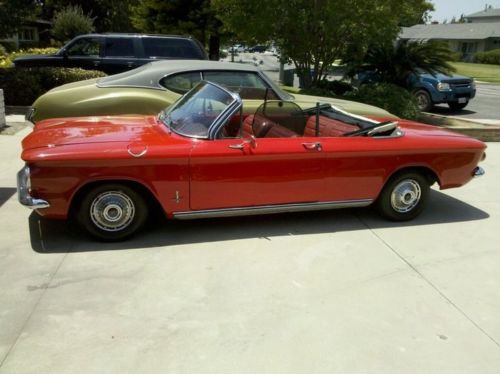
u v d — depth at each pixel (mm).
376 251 4457
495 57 58906
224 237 4617
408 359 2977
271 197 4629
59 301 3441
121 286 3676
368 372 2846
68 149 4109
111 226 4355
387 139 4895
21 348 2930
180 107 5047
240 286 3742
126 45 11945
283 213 5316
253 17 11250
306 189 4707
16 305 3373
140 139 4395
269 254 4301
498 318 3465
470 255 4461
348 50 11727
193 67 7051
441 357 3012
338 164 4723
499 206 5859
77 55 12117
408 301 3629
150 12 23531
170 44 11945
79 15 27906
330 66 12539
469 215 5508
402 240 4730
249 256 4246
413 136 5074
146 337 3082
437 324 3355
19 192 4148
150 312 3355
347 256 4332
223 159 4344
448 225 5176
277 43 11914
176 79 6996
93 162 4055
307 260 4219
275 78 25359
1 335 3047
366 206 5207
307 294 3666
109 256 4145
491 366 2947
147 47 11914
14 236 4461
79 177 4074
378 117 6883
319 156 4625
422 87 14484
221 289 3688
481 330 3307
